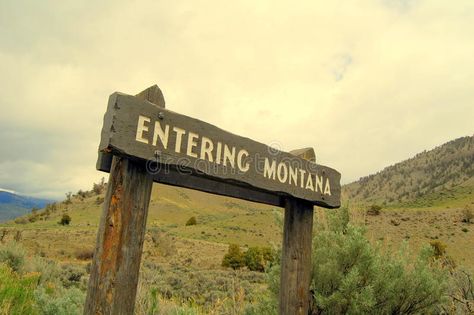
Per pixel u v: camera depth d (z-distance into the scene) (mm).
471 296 6465
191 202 162500
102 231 2504
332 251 5652
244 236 81188
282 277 3688
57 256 43688
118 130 2520
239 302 6797
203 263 44812
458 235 63750
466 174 184625
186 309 6062
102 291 2385
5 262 12562
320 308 5445
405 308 5719
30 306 6430
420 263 5918
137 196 2635
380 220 68750
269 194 3713
